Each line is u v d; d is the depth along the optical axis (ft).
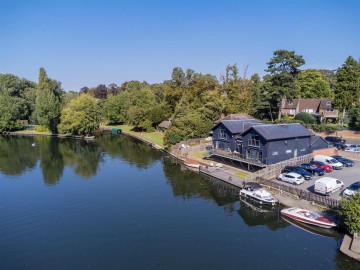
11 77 515.91
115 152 302.66
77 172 225.15
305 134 207.10
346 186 157.69
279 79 300.61
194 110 339.36
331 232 120.67
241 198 163.53
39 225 136.05
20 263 106.73
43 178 210.18
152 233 126.52
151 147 332.60
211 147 262.88
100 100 600.39
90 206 157.48
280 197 154.10
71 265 104.83
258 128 197.77
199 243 117.50
